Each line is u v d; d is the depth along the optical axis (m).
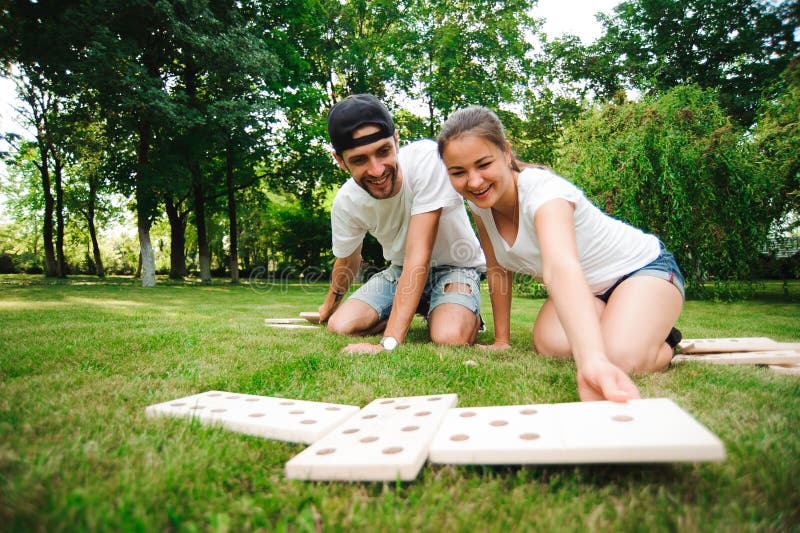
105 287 13.71
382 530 0.88
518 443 1.05
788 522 0.87
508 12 17.98
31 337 3.31
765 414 1.47
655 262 2.40
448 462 1.09
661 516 0.88
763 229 9.25
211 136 14.57
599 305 2.45
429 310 3.90
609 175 9.21
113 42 11.56
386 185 2.92
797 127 9.07
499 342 3.30
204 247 18.52
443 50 16.81
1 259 34.94
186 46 13.27
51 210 21.11
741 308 7.75
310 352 2.82
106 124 13.86
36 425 1.36
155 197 14.90
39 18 11.41
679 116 9.33
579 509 0.93
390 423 1.37
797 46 14.94
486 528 0.88
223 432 1.40
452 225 3.46
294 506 0.98
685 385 1.91
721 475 1.05
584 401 1.37
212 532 0.85
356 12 19.42
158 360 2.53
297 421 1.44
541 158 17.77
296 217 25.67
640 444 0.92
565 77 19.66
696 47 17.00
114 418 1.47
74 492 0.92
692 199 9.01
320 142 18.91
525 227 2.17
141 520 0.84
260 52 13.82
